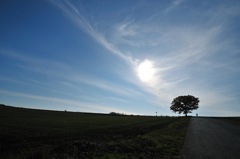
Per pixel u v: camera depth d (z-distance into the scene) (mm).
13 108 72812
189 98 81250
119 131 19547
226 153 8547
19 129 21016
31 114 56031
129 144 10234
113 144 10516
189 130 18938
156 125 27203
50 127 23516
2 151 11117
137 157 7730
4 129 20734
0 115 44562
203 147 9875
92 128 22734
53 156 7914
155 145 10227
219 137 13812
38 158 7895
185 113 82562
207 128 21156
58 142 13367
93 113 86625
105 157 7664
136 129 21547
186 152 8680
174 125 25672
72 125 26812
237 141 12016
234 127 22844
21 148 11773
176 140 12070
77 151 8508
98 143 11578
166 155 8055
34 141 14047
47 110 84500
